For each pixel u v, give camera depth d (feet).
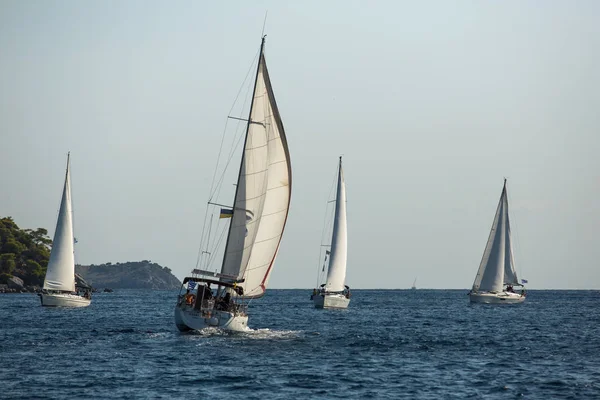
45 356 551.18
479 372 513.04
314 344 645.51
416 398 431.02
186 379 466.70
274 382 463.01
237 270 649.61
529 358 583.99
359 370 511.81
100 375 476.13
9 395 420.77
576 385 469.57
